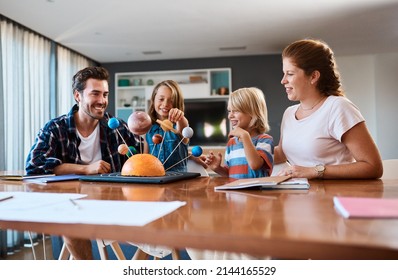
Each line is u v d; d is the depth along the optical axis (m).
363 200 0.54
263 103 1.47
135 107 5.55
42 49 4.08
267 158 1.22
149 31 4.03
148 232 0.42
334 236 0.37
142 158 1.02
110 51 4.91
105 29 3.93
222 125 5.41
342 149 1.22
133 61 5.55
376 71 5.38
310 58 1.20
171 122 1.26
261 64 5.27
